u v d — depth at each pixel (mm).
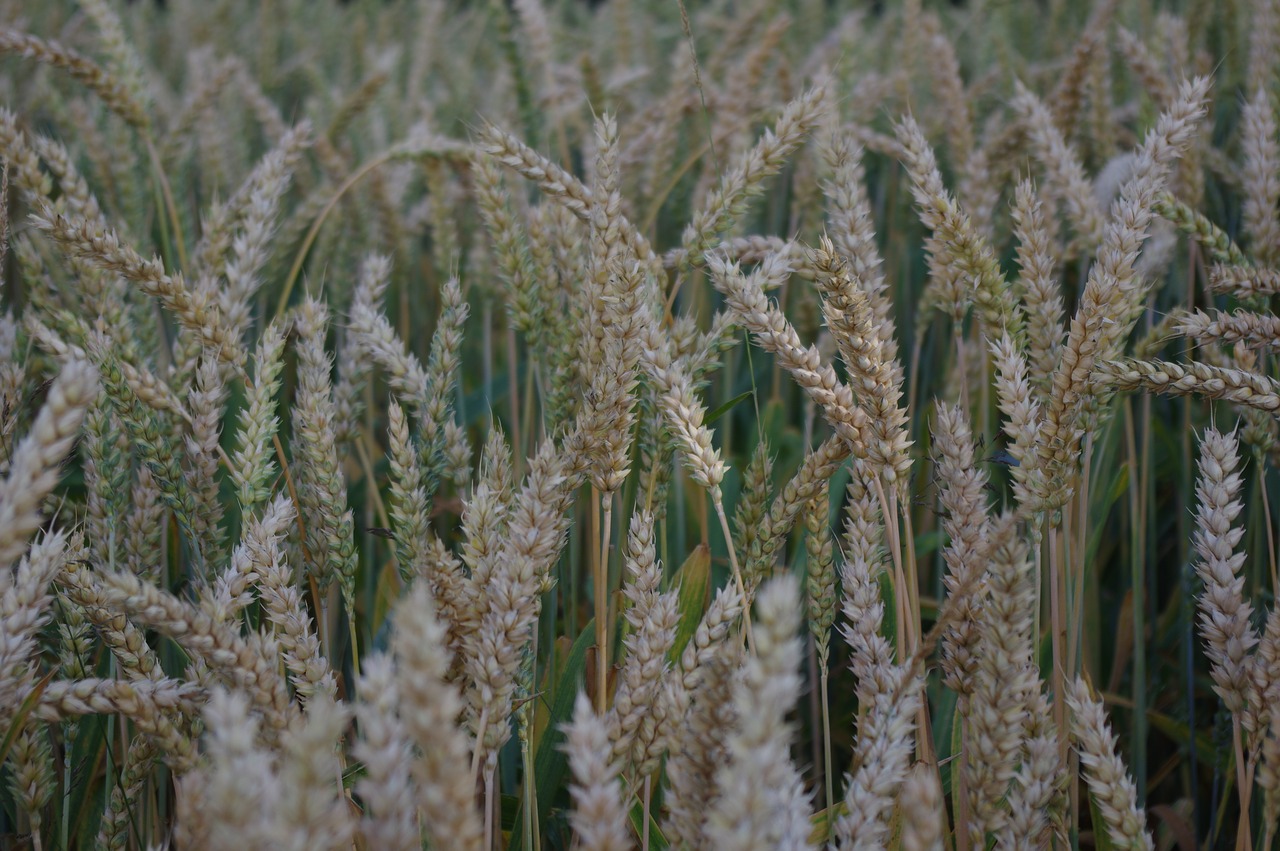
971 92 1220
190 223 1005
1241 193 924
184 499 712
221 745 548
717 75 1259
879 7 2135
